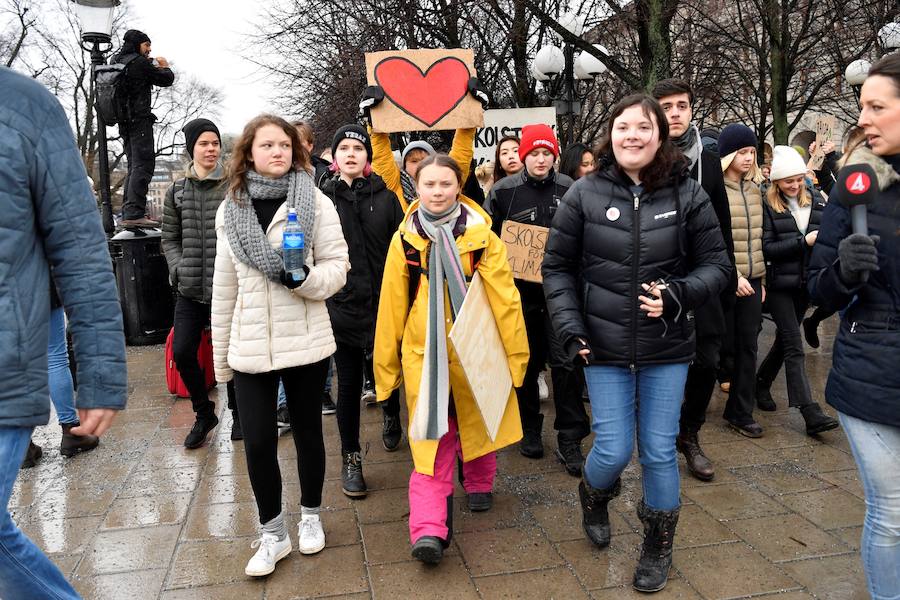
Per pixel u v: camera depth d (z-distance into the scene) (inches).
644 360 108.4
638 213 107.5
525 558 124.3
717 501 144.4
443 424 119.1
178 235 188.2
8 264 73.8
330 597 113.9
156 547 131.3
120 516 144.5
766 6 518.6
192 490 156.7
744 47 637.3
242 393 118.2
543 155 165.2
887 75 84.8
